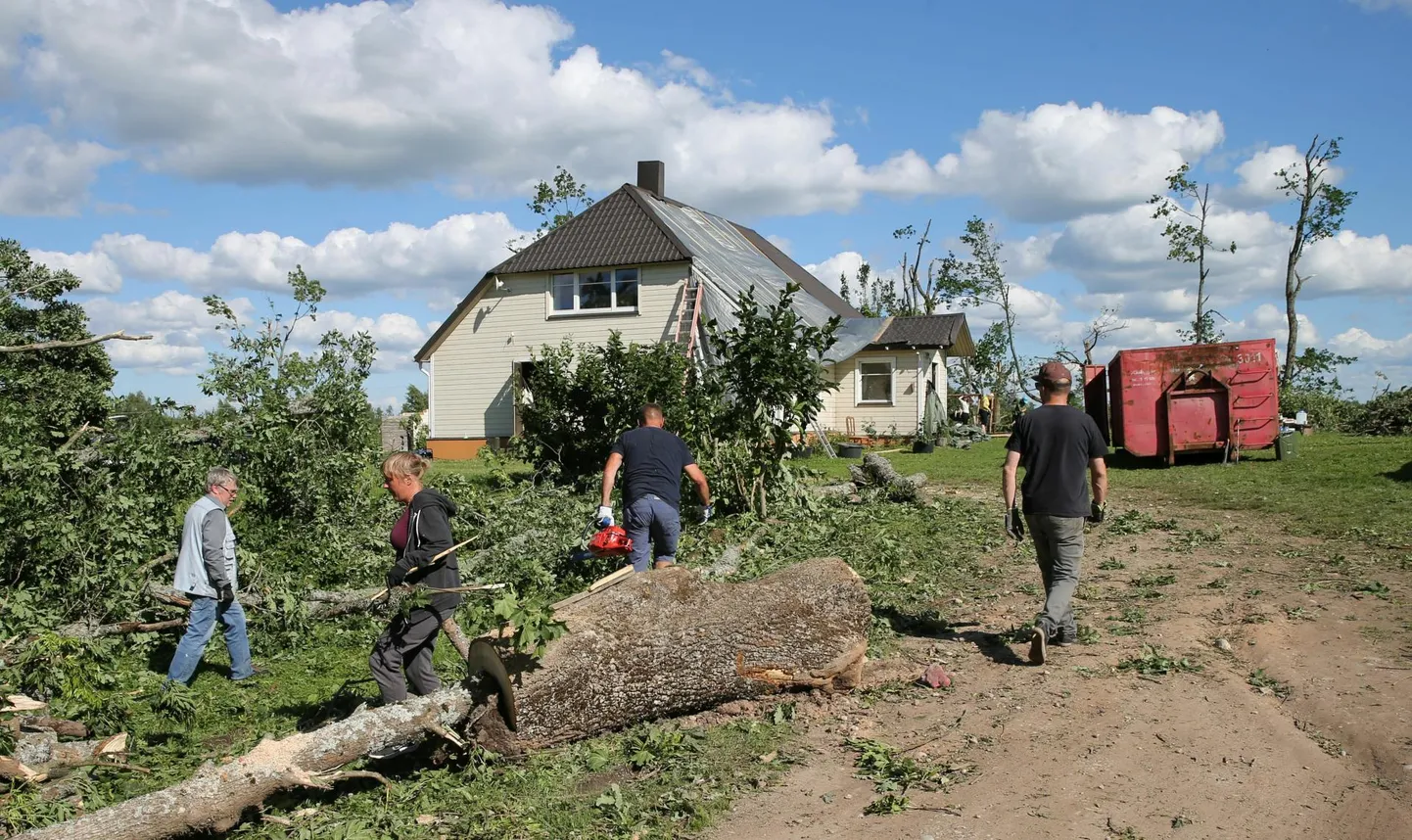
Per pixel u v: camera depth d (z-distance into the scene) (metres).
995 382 47.12
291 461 10.23
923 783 4.56
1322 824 4.05
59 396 9.90
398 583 5.18
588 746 5.13
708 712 5.54
